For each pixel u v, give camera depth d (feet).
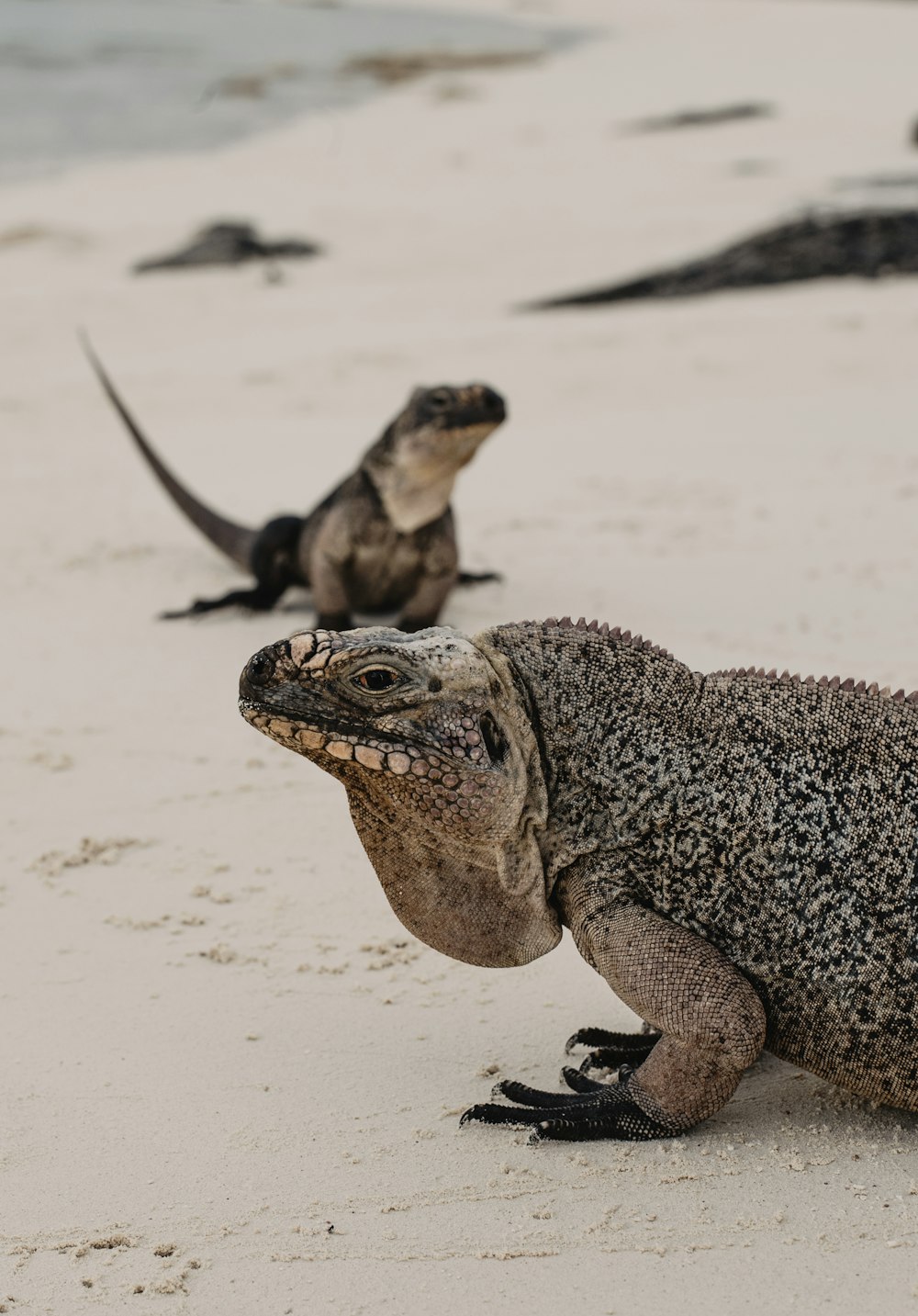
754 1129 14.75
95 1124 14.96
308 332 77.46
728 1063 14.15
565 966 18.42
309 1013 17.20
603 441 50.14
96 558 38.91
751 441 48.44
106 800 23.53
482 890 14.99
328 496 33.35
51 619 33.40
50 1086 15.67
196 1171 14.14
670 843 14.73
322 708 13.93
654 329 69.97
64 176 145.59
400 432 30.71
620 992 14.64
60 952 18.71
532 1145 14.51
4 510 44.42
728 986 14.19
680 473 44.93
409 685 13.88
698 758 14.83
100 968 18.30
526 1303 12.18
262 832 22.26
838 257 80.84
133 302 89.15
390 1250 12.90
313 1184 13.89
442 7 309.83
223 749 25.59
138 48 235.61
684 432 50.62
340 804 23.32
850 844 14.46
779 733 14.85
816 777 14.67
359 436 53.88
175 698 28.19
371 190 133.08
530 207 116.57
